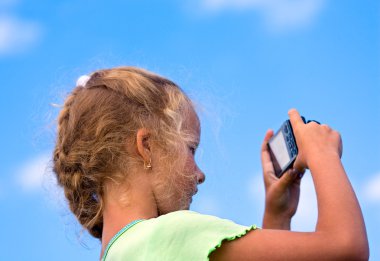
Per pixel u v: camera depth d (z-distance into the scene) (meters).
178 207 2.69
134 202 2.60
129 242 2.44
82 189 2.66
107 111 2.68
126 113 2.69
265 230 2.40
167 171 2.68
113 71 2.86
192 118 2.85
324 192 2.51
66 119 2.78
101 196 2.64
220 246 2.36
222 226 2.39
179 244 2.35
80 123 2.69
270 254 2.34
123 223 2.56
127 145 2.65
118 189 2.61
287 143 3.30
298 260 2.34
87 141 2.66
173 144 2.71
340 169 2.60
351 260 2.36
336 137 2.77
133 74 2.82
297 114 2.90
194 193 2.75
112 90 2.75
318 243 2.35
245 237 2.37
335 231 2.39
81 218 2.69
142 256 2.37
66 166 2.70
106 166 2.62
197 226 2.38
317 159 2.65
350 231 2.39
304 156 2.74
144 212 2.60
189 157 2.76
